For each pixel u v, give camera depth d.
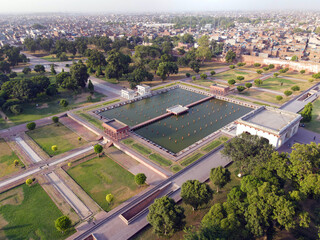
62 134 93.69
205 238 39.06
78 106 119.62
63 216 51.31
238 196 51.19
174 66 162.62
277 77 164.75
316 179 49.78
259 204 46.44
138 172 71.38
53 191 63.97
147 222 53.97
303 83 149.50
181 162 74.19
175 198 60.28
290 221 44.50
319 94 130.00
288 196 48.62
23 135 92.56
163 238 50.06
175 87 151.25
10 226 53.47
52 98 130.00
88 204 59.59
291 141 84.81
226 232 42.50
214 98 134.38
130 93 129.12
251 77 165.38
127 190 64.12
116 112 116.50
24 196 62.25
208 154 78.50
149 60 184.88
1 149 83.25
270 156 59.12
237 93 136.75
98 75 168.75
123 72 160.12
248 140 63.94
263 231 45.62
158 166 72.56
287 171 54.44
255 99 125.94
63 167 73.75
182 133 97.12
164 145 88.25
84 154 80.38
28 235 51.28
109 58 152.88
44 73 174.62
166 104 127.06
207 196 51.91
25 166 74.19
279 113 90.44
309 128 94.50
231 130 94.31
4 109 114.19
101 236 50.75
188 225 52.47
